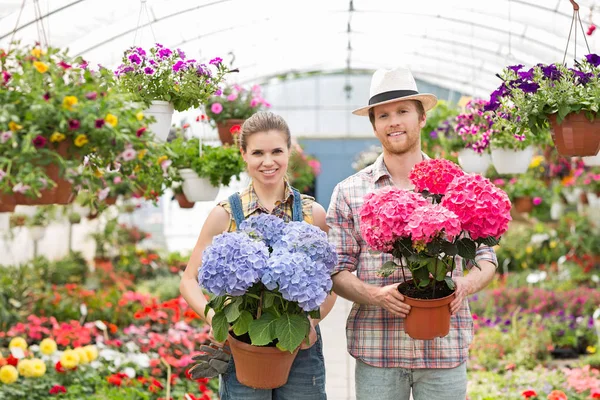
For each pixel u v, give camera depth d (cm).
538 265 1109
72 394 474
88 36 622
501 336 672
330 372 620
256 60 1065
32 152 244
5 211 282
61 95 248
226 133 625
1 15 509
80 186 271
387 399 304
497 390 527
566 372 547
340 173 1942
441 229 262
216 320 269
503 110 372
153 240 1473
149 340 598
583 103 335
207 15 702
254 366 272
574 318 762
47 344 520
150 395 495
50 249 1061
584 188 935
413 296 281
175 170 488
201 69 404
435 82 1270
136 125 261
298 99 1917
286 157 294
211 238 306
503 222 265
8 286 749
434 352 300
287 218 305
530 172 936
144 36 702
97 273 973
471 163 627
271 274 258
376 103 305
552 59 746
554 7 589
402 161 314
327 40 998
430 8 743
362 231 274
